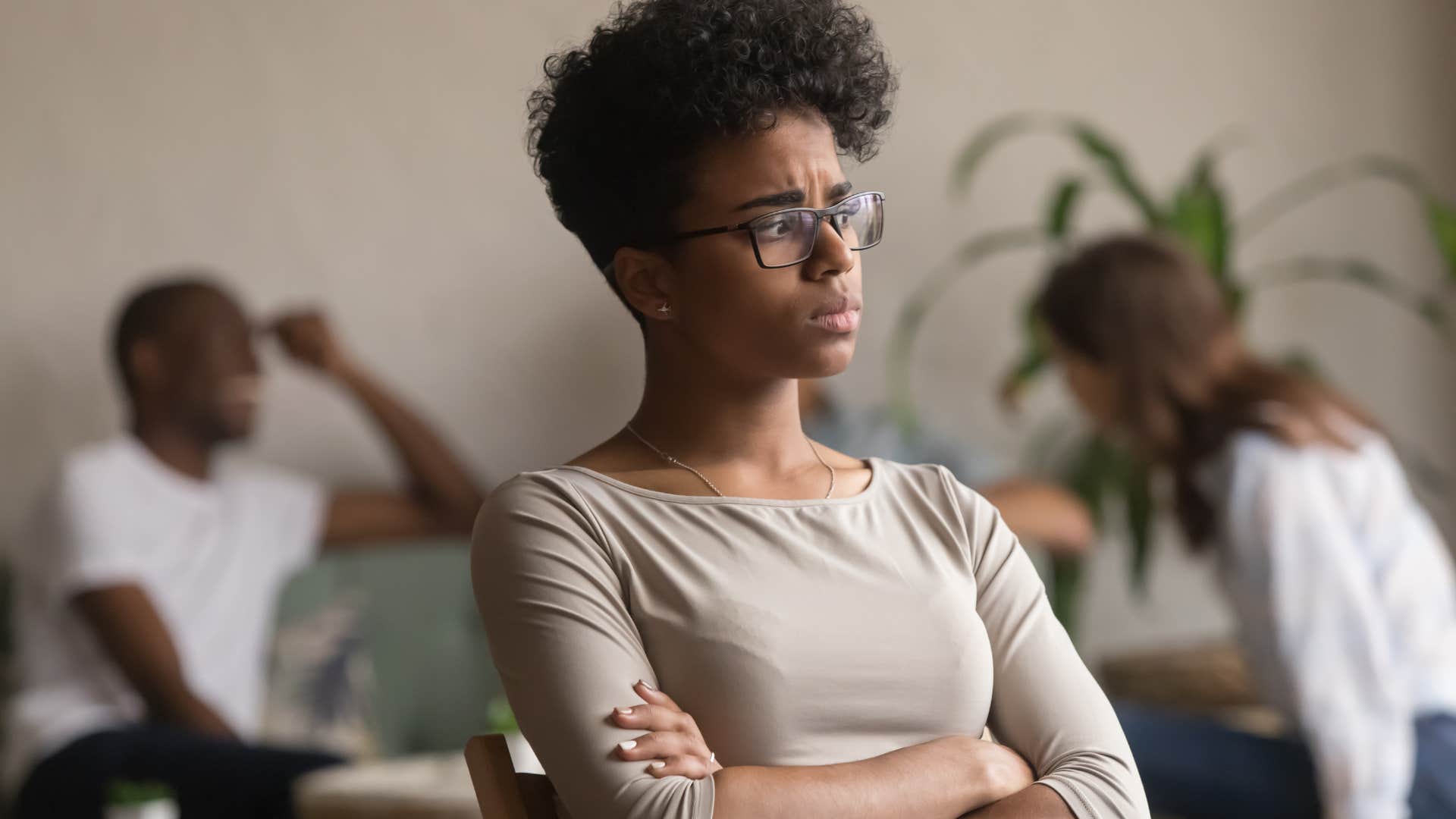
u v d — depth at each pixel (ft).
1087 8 22.94
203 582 17.44
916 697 5.61
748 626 5.45
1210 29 23.45
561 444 20.92
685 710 5.49
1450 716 11.33
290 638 18.20
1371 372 23.77
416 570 19.13
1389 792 10.94
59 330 19.34
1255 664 11.69
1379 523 11.56
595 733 5.33
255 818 14.47
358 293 20.35
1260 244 23.49
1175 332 12.03
